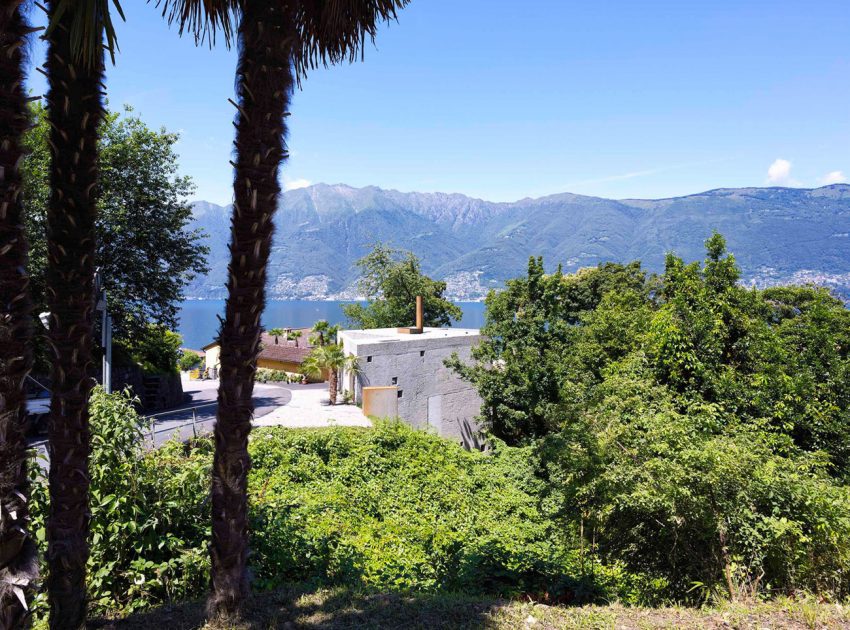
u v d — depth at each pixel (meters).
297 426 19.44
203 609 5.27
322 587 6.37
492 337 24.42
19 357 3.53
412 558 8.58
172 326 26.48
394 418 21.94
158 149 25.19
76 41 3.97
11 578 3.48
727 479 7.61
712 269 16.11
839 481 12.19
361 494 13.05
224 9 5.19
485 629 5.12
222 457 4.96
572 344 23.11
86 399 4.50
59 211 4.27
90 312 4.50
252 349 4.93
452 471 16.77
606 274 38.25
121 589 5.77
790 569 7.18
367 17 5.53
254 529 7.00
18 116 3.46
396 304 46.72
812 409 14.23
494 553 7.91
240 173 4.81
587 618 5.58
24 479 3.65
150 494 6.51
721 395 13.62
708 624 5.54
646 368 14.54
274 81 4.83
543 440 13.03
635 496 8.19
